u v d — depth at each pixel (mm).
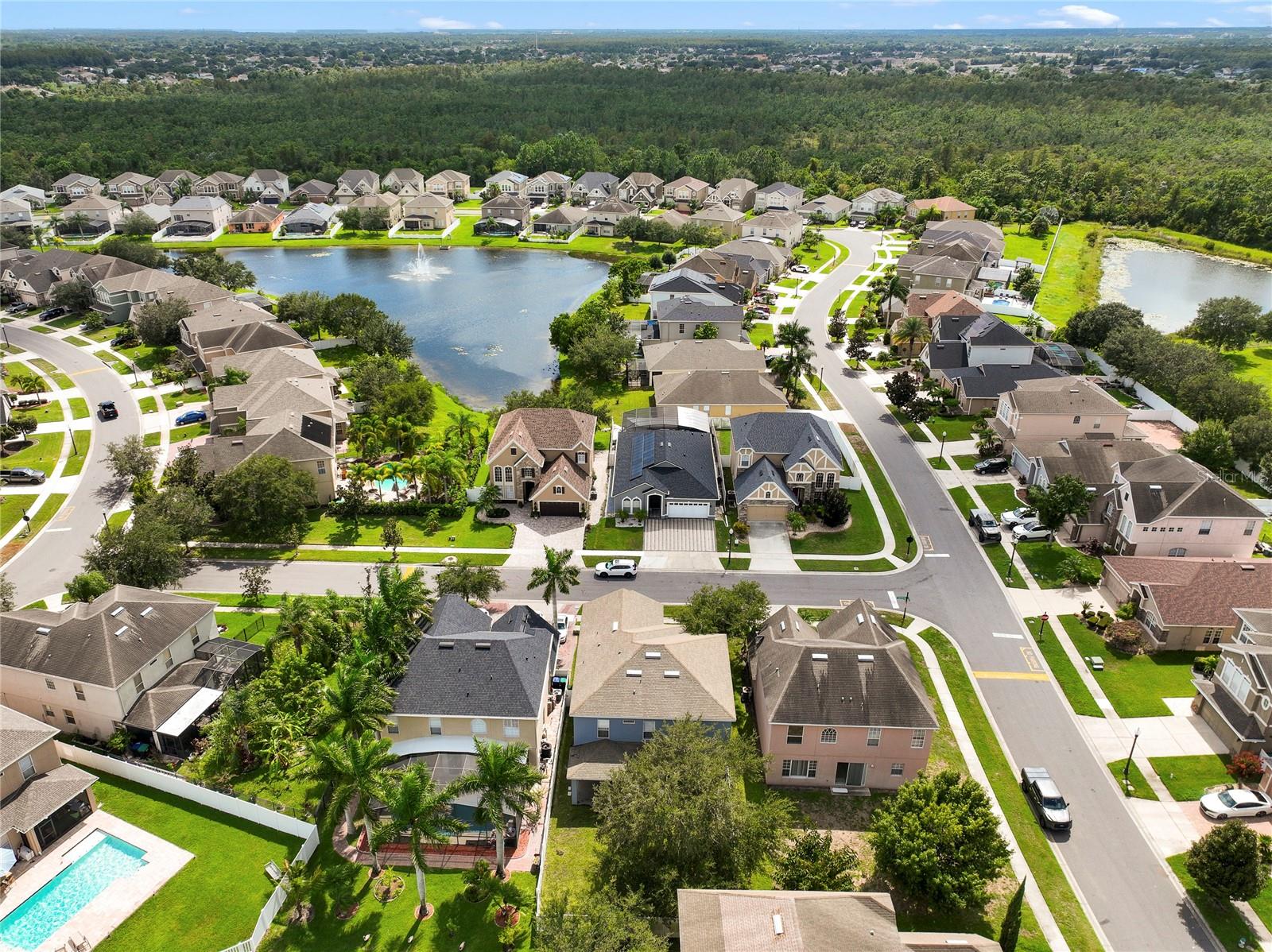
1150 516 80688
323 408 105625
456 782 47188
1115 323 132250
